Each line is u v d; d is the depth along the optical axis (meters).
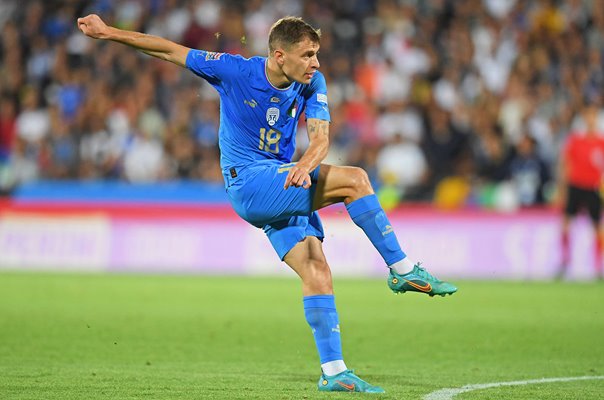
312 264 19.84
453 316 37.41
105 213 61.25
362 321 35.66
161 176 65.81
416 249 59.00
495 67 74.00
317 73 20.58
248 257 59.38
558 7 76.75
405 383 21.08
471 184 62.78
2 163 69.81
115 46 73.56
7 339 29.00
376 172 65.19
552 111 68.38
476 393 19.55
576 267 58.22
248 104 19.73
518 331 32.59
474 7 77.12
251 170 19.88
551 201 63.06
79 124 66.94
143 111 68.56
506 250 58.56
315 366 24.66
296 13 77.25
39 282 50.72
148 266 60.12
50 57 74.94
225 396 18.73
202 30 74.62
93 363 24.48
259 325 33.97
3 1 78.69
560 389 20.28
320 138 19.75
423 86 71.12
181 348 28.02
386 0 77.50
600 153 55.78
